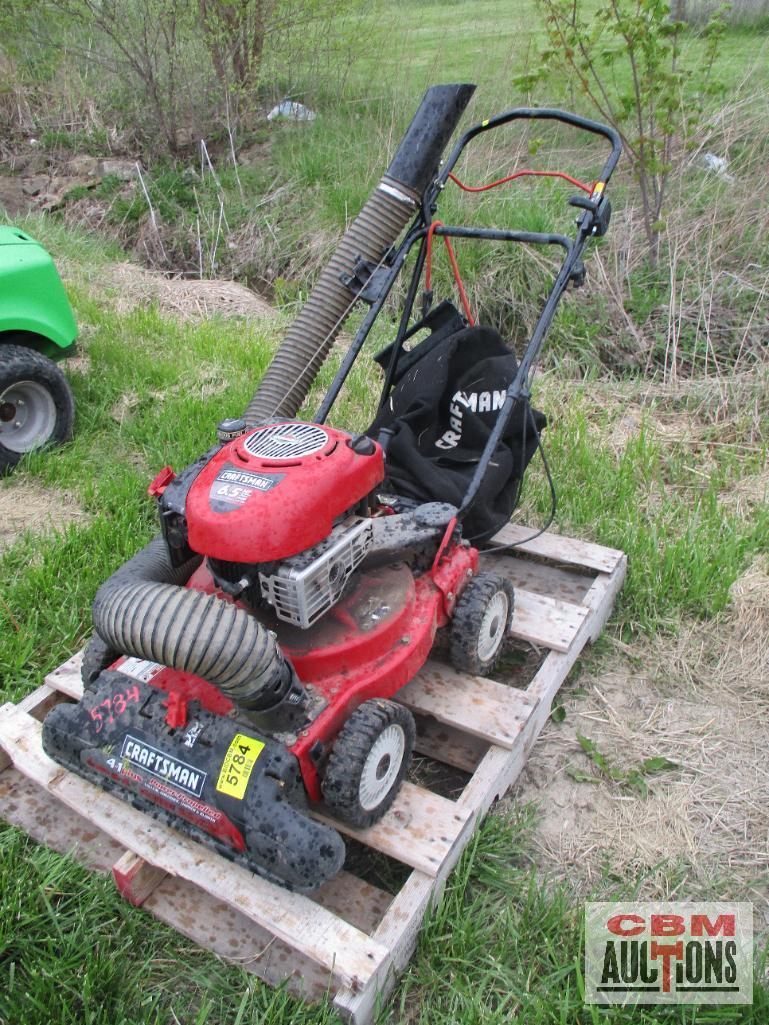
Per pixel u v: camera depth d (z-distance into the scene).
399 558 3.08
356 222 3.73
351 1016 2.28
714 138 7.50
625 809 3.05
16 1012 2.35
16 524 4.43
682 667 3.64
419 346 3.97
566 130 8.25
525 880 2.78
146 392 5.64
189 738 2.47
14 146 10.97
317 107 10.20
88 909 2.65
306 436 2.77
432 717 3.33
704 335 6.01
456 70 9.93
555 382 5.73
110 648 2.95
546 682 3.26
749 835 2.95
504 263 6.66
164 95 10.23
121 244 9.37
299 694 2.45
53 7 9.95
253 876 2.51
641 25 5.82
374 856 2.90
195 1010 2.46
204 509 2.51
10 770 3.11
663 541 4.14
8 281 4.71
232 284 8.04
